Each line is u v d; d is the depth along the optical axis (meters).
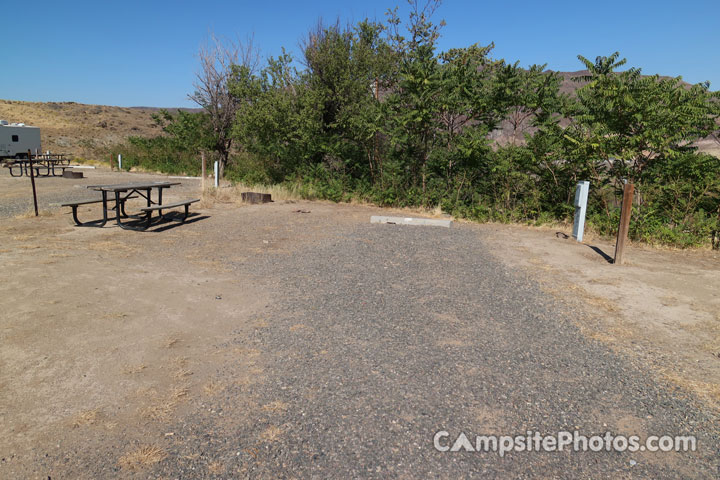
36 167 19.80
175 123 23.39
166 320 4.45
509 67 11.86
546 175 11.14
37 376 3.31
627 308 5.13
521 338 4.26
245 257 7.09
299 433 2.77
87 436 2.70
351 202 13.90
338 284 5.82
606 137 9.51
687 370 3.69
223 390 3.24
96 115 69.06
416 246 8.12
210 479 2.38
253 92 15.52
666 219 9.45
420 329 4.41
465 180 12.55
